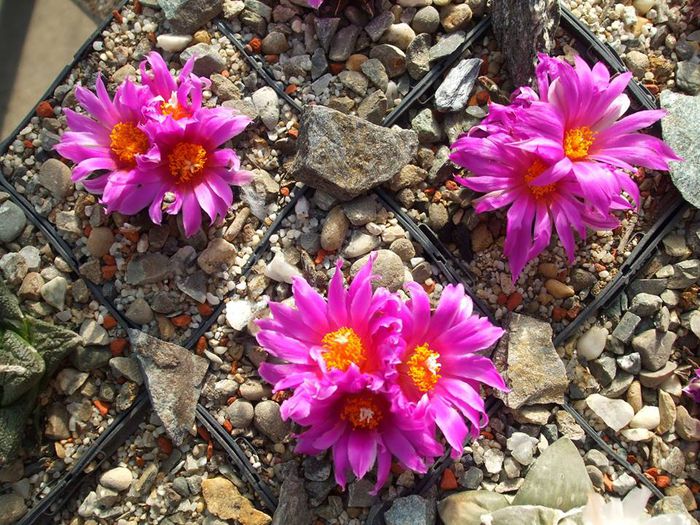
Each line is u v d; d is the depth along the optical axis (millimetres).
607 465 204
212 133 196
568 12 224
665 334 211
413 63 221
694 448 208
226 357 206
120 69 223
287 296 210
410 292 189
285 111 220
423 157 217
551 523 185
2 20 268
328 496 199
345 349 176
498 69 225
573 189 195
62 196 216
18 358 194
